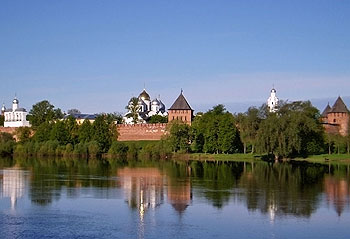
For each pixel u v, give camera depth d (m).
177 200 63.78
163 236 45.44
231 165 124.00
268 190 73.56
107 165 122.44
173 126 160.00
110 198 65.06
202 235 45.97
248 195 68.38
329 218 53.47
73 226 48.66
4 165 121.38
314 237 45.97
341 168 114.38
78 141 176.25
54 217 52.59
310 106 148.25
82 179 87.12
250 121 145.00
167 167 116.25
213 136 158.75
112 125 184.75
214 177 92.19
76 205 59.75
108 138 174.50
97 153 164.62
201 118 168.12
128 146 164.12
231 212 56.03
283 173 100.88
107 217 52.81
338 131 183.50
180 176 93.81
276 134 134.25
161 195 67.94
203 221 51.34
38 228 47.72
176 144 158.50
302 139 139.00
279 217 53.72
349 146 155.62
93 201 62.66
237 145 160.88
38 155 167.38
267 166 120.19
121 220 51.41
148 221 51.12
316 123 145.00
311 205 60.75
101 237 44.88
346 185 80.06
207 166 120.00
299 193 70.69
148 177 91.69
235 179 88.56
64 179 86.75
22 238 44.34
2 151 168.00
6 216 52.94
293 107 145.12
